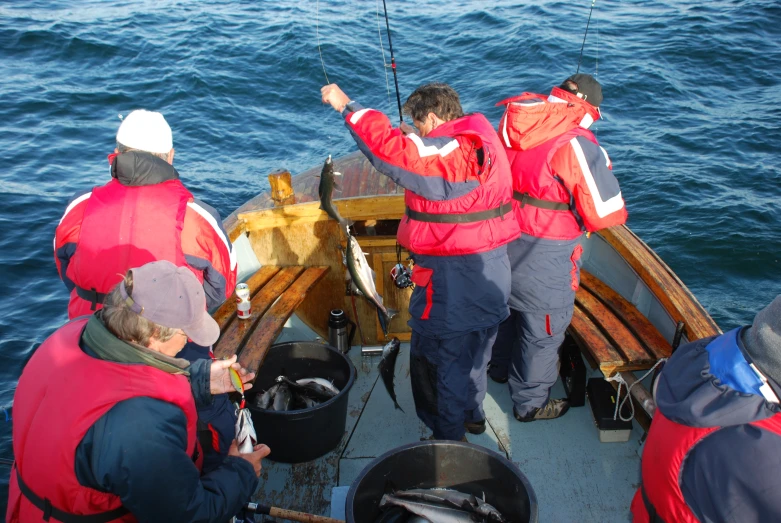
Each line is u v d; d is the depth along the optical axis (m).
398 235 2.73
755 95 10.89
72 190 8.53
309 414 2.95
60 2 16.88
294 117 11.24
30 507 1.74
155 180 2.25
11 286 6.74
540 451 3.20
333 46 13.46
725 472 1.34
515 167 2.80
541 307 2.92
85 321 1.87
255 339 3.17
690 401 1.40
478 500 2.45
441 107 2.54
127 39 14.02
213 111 11.27
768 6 14.56
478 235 2.52
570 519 2.84
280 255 3.93
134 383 1.65
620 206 2.73
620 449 3.20
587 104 2.71
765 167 8.77
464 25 14.67
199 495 1.76
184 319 1.71
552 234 2.79
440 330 2.67
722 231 7.57
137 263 2.18
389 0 17.20
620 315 3.35
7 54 13.17
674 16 14.41
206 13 16.00
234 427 2.44
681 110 10.45
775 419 1.32
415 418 3.46
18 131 10.16
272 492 2.99
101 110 11.10
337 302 4.00
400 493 2.48
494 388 3.66
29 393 1.71
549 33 13.62
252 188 8.91
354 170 4.14
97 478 1.59
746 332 1.40
